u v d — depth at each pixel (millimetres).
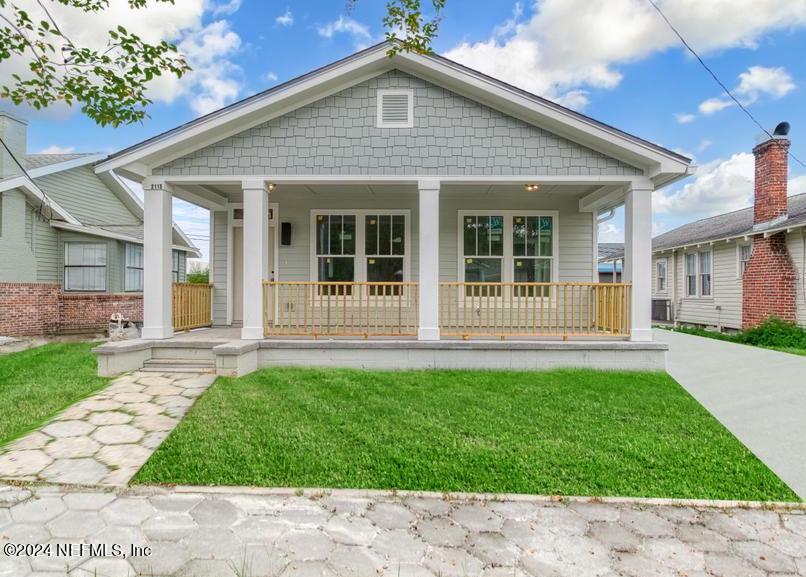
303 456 3455
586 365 6102
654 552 2416
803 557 2387
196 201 7957
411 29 4555
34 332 9773
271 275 8227
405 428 4027
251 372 5785
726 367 6723
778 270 10258
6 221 10430
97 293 11984
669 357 7633
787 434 4043
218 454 3461
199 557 2301
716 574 2230
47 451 3514
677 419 4332
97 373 5684
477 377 5629
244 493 2967
